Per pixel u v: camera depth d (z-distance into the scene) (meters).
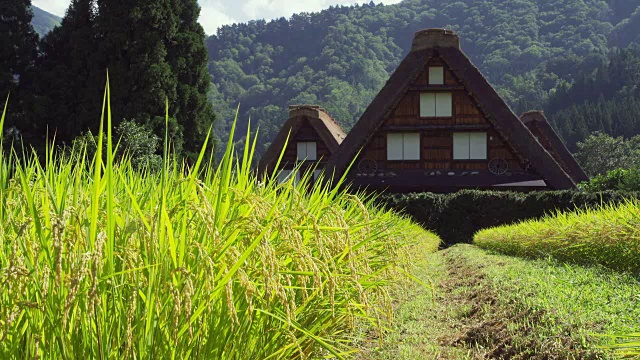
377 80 165.88
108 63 25.69
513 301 5.54
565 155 32.06
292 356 2.53
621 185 21.95
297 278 2.43
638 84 103.38
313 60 166.50
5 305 1.61
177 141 25.56
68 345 1.62
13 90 26.14
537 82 135.12
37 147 25.08
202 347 1.91
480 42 180.50
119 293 1.79
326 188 3.19
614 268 7.62
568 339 3.86
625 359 2.90
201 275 1.79
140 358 1.72
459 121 23.69
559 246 9.35
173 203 2.12
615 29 173.25
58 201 1.95
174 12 27.20
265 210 2.04
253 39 173.12
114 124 24.81
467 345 4.73
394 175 23.80
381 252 3.49
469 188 23.52
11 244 1.81
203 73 28.42
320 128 27.89
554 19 182.62
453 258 13.48
